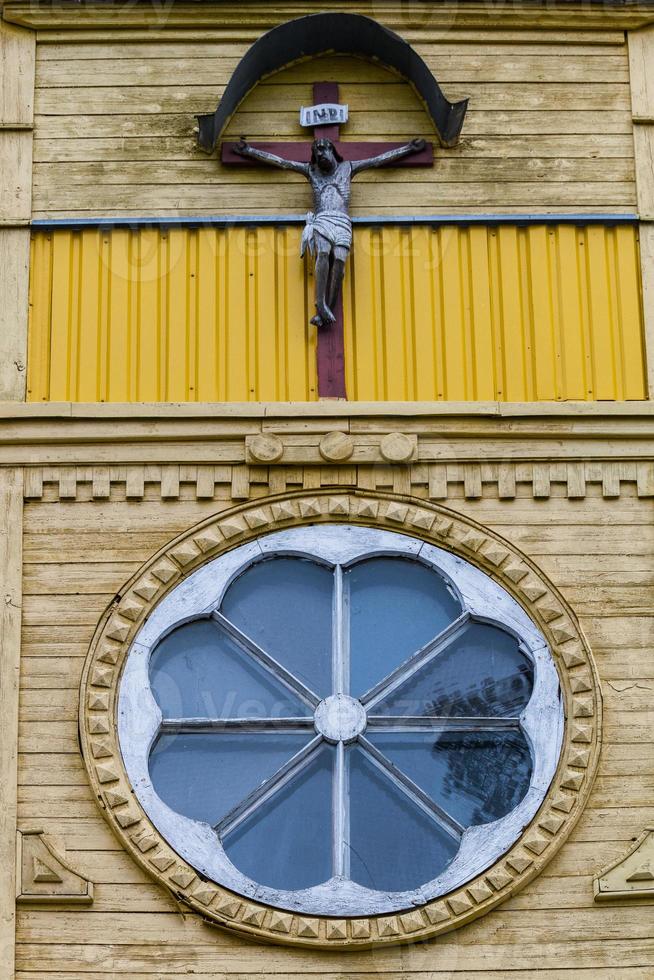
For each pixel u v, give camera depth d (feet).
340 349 70.03
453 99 73.41
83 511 67.62
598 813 63.67
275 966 61.67
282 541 67.26
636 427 68.74
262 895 62.34
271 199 71.97
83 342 70.13
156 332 70.28
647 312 70.64
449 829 63.67
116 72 73.67
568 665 65.51
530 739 64.59
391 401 69.00
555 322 70.59
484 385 69.82
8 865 62.85
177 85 73.67
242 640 66.13
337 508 67.62
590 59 74.23
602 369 70.08
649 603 66.49
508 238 71.67
